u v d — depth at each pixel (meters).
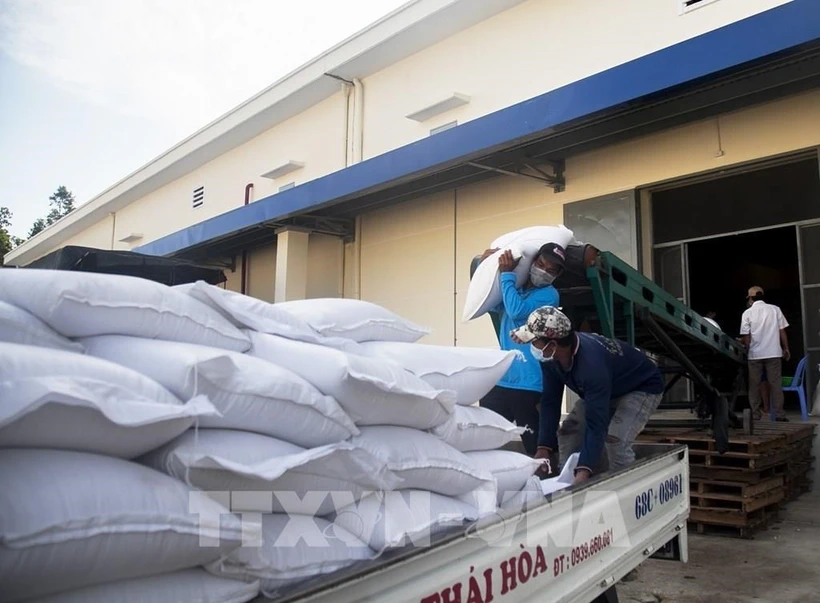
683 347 6.45
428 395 2.03
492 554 1.83
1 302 1.54
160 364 1.61
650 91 6.33
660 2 7.77
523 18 9.36
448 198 10.53
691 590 4.00
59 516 1.16
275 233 12.39
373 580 1.42
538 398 3.99
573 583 2.26
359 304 2.50
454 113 10.31
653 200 8.55
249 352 1.99
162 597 1.32
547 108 7.26
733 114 7.50
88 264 6.45
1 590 1.11
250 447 1.61
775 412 7.21
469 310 4.41
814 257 7.29
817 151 7.02
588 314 5.33
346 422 1.81
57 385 1.23
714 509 5.22
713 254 10.84
